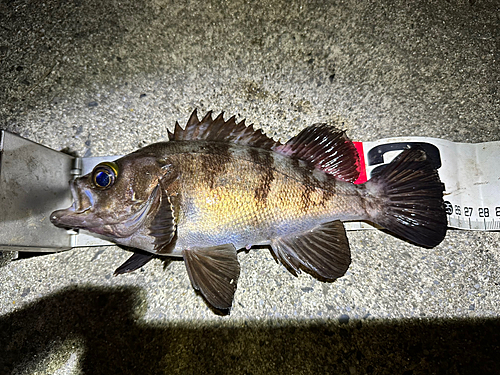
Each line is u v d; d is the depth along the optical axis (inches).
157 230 7.8
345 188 8.5
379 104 10.1
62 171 9.3
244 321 9.2
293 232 8.4
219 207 7.9
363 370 8.9
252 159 8.2
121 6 10.4
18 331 9.4
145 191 7.9
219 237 8.0
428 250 9.5
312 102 10.2
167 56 10.4
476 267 9.4
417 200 8.6
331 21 10.3
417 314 9.2
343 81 10.2
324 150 8.8
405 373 8.8
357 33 10.3
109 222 7.9
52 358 9.3
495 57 10.2
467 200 9.4
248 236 8.2
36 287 9.6
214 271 8.2
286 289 9.4
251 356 9.0
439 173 9.5
